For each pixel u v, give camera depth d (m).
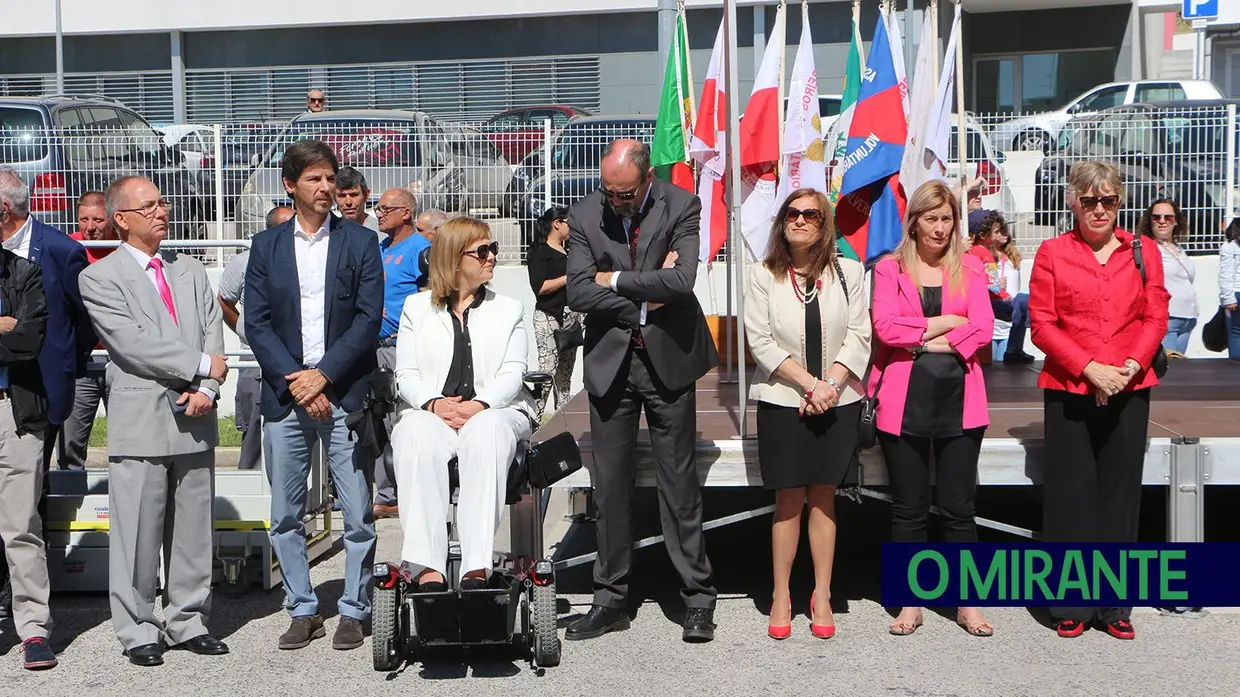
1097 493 5.76
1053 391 5.72
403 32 21.89
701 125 8.36
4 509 5.54
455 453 5.34
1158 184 11.78
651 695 5.12
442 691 5.19
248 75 22.12
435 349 5.58
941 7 20.39
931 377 5.60
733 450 6.28
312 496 7.41
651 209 5.59
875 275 5.76
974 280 5.67
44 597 5.62
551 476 5.45
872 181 7.66
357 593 5.82
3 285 5.49
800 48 7.70
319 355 5.77
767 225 8.14
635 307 5.55
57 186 11.52
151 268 5.66
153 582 5.64
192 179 11.87
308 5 21.73
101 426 11.48
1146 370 5.61
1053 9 22.23
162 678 5.40
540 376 5.60
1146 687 5.13
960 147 7.98
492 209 11.96
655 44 21.23
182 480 5.69
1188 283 10.17
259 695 5.18
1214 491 8.25
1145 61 23.53
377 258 5.80
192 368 5.52
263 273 5.74
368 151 11.84
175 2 21.88
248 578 6.73
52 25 22.06
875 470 6.20
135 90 22.42
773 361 5.57
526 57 21.58
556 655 5.36
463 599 5.09
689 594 5.86
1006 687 5.15
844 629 5.95
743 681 5.26
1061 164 11.82
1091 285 5.58
